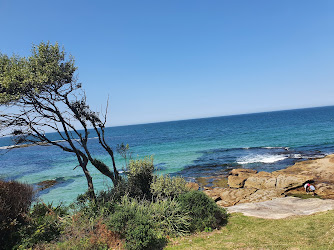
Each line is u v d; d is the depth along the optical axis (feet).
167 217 29.25
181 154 130.62
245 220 32.73
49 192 71.10
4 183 26.66
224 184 70.74
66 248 22.48
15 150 232.53
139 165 36.06
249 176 72.33
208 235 27.84
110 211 29.04
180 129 422.00
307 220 29.45
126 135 381.81
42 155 175.01
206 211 30.63
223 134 237.45
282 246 22.31
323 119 324.39
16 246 22.50
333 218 28.60
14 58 28.89
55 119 30.96
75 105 32.73
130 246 23.15
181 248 23.79
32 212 29.94
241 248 22.70
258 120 474.90
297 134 175.11
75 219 27.84
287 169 75.36
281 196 52.19
